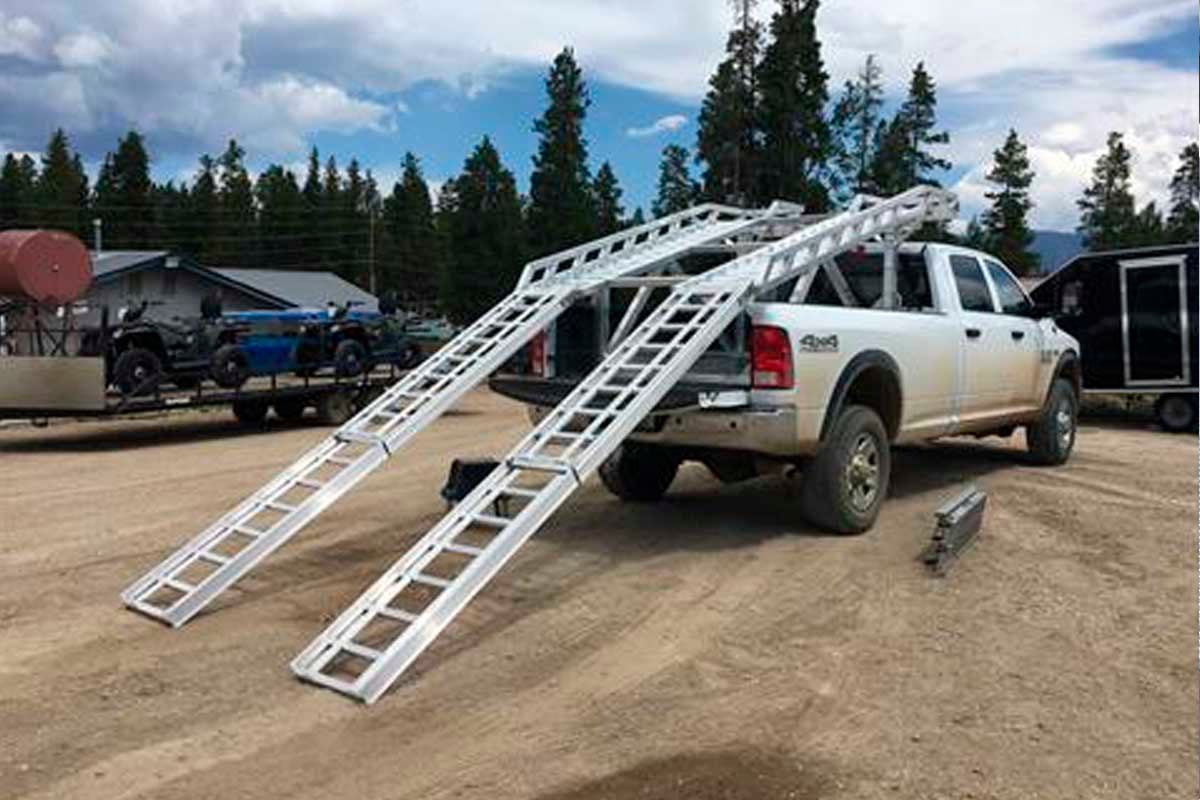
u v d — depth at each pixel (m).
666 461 8.24
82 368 12.97
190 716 4.34
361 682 4.50
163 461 11.73
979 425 8.88
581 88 43.44
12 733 4.18
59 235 14.18
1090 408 17.23
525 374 7.84
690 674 4.77
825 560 6.54
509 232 51.16
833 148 39.09
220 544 6.41
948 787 3.74
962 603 5.73
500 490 5.71
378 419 6.59
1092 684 4.63
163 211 84.00
